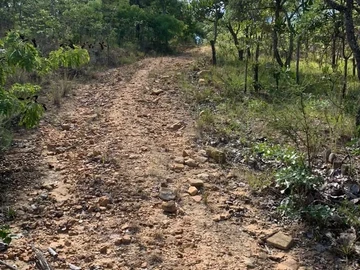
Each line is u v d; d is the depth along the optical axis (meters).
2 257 3.56
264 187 5.01
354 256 3.79
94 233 4.05
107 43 15.80
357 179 4.89
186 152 6.11
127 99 9.28
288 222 4.38
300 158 4.86
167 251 3.81
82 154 5.98
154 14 22.28
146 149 6.25
